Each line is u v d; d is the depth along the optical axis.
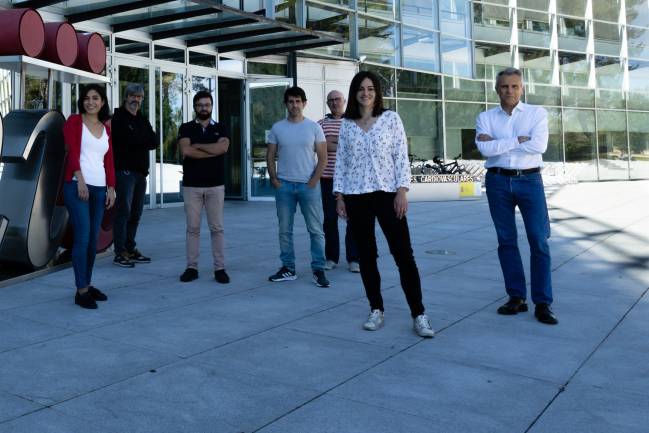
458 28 22.06
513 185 4.62
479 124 4.75
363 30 18.61
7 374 3.35
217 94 15.12
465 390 3.18
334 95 6.58
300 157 5.78
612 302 5.11
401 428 2.73
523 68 24.69
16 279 5.79
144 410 2.90
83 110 4.95
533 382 3.30
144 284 5.77
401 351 3.82
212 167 5.85
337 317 4.64
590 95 26.44
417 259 7.28
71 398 3.03
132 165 6.59
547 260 4.57
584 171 26.16
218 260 5.90
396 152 4.23
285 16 16.62
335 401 3.03
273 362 3.60
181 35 13.12
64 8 10.88
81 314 4.64
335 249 6.62
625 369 3.51
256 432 2.68
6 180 6.13
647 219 11.08
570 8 25.91
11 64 6.67
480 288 5.69
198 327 4.32
